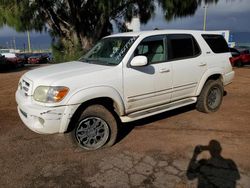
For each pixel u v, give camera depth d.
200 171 3.32
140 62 3.90
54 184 3.13
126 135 4.50
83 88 3.62
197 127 4.81
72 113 3.55
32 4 9.83
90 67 4.01
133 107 4.25
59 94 3.46
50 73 3.86
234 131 4.58
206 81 5.40
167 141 4.23
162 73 4.46
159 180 3.15
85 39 11.91
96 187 3.05
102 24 11.30
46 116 3.45
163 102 4.69
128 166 3.49
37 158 3.75
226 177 3.17
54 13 11.36
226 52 5.76
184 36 4.95
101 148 4.02
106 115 3.91
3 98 7.14
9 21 9.80
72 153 3.89
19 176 3.30
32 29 11.23
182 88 4.88
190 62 4.91
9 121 5.24
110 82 3.86
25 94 3.85
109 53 4.44
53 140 4.36
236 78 10.47
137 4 11.41
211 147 3.97
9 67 19.70
